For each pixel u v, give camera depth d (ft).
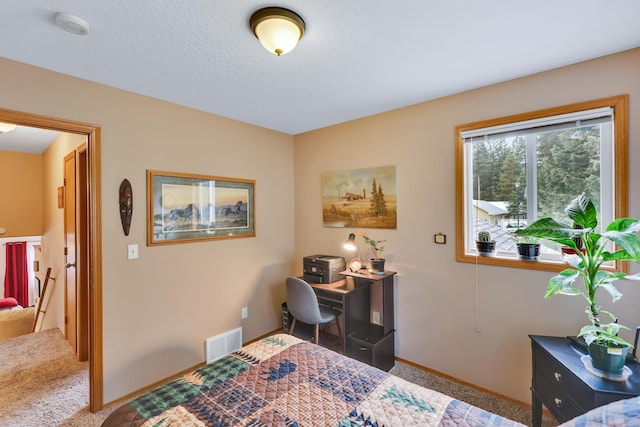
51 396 7.18
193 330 8.40
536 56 5.77
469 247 7.65
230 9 4.32
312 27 4.77
